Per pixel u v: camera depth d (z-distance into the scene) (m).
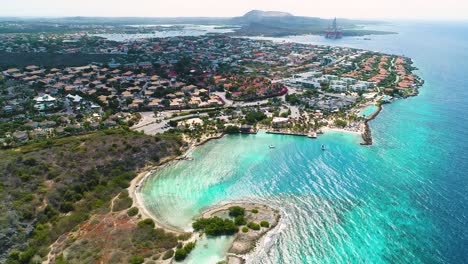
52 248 96.38
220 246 97.25
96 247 95.44
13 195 110.94
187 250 94.44
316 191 126.56
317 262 91.06
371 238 99.75
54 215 109.00
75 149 144.00
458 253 92.81
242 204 119.12
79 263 88.50
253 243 98.25
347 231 103.12
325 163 149.75
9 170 124.00
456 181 130.25
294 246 97.19
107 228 104.81
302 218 110.00
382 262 90.50
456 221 106.12
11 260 89.69
